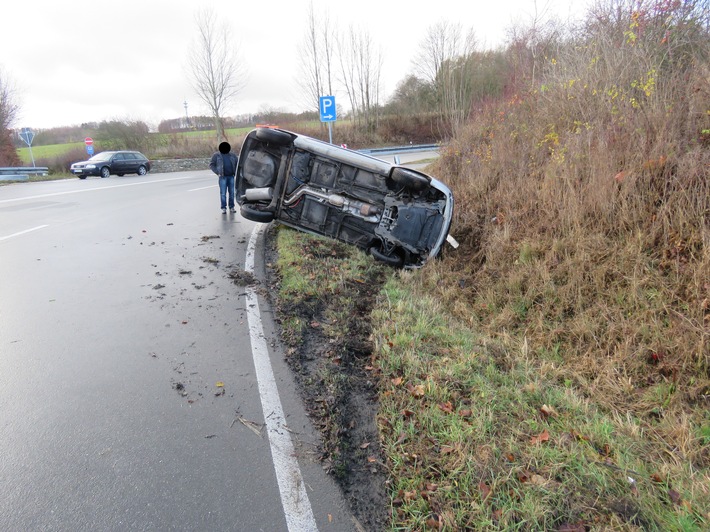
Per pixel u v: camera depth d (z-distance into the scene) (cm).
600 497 237
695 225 432
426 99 4138
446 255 664
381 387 340
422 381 339
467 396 326
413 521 223
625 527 220
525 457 263
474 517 225
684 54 653
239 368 363
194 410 309
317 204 707
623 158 535
